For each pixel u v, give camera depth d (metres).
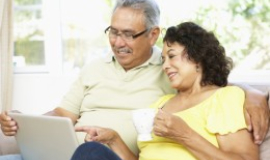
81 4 2.73
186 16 2.44
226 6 2.34
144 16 1.63
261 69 2.30
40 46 2.85
